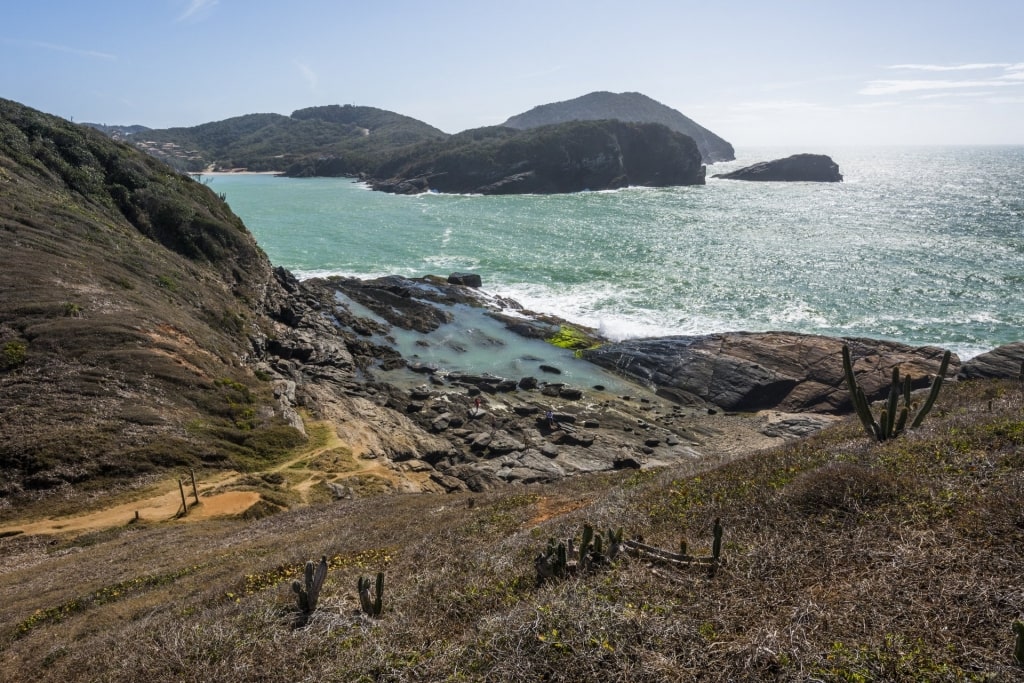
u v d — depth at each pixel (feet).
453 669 21.08
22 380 97.14
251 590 40.19
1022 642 16.89
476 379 144.87
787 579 24.16
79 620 43.21
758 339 144.56
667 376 142.10
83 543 70.28
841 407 127.44
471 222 362.53
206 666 25.20
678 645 20.30
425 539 46.14
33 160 178.70
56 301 116.57
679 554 27.61
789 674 18.04
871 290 195.00
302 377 140.36
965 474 31.30
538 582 28.50
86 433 90.63
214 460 94.53
